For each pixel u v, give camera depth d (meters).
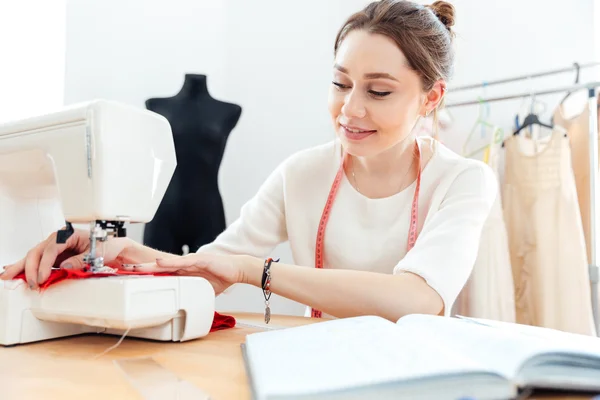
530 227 2.04
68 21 1.96
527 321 2.04
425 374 0.41
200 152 2.04
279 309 2.44
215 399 0.48
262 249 1.32
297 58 2.61
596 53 2.26
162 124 0.87
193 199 2.01
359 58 0.99
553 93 2.18
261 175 2.56
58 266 0.93
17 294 0.76
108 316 0.71
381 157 1.21
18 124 0.84
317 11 2.62
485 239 1.97
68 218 0.80
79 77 2.00
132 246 1.07
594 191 1.92
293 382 0.42
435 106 1.18
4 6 1.78
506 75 2.39
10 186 0.92
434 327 0.64
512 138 2.12
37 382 0.54
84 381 0.54
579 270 1.89
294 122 2.58
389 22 1.01
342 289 0.91
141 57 2.25
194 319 0.79
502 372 0.43
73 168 0.78
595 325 1.93
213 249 1.29
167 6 2.37
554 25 2.31
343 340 0.58
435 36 1.08
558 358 0.46
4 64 1.77
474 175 1.13
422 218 1.17
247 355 0.59
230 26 2.63
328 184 1.28
